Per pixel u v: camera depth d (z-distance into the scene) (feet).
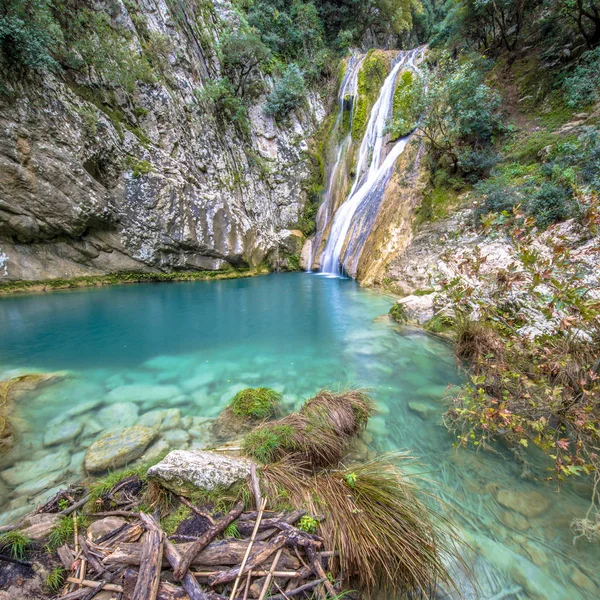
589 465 7.25
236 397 11.32
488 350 12.98
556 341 9.85
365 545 5.48
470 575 5.90
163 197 36.11
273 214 50.88
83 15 33.09
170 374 14.65
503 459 8.88
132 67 35.99
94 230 33.71
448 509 7.27
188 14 44.52
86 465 8.28
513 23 37.58
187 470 6.31
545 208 20.25
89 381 13.88
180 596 4.46
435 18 90.53
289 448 8.32
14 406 11.35
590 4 28.25
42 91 28.50
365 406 10.62
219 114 46.65
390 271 31.12
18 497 7.36
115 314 24.95
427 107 31.71
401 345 17.66
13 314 24.47
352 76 53.72
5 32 24.48
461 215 28.94
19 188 28.17
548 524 6.93
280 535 5.35
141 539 5.40
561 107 28.86
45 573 4.82
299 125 53.16
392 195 37.83
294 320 23.20
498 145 31.27
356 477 7.13
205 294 31.96
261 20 55.01
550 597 5.61
